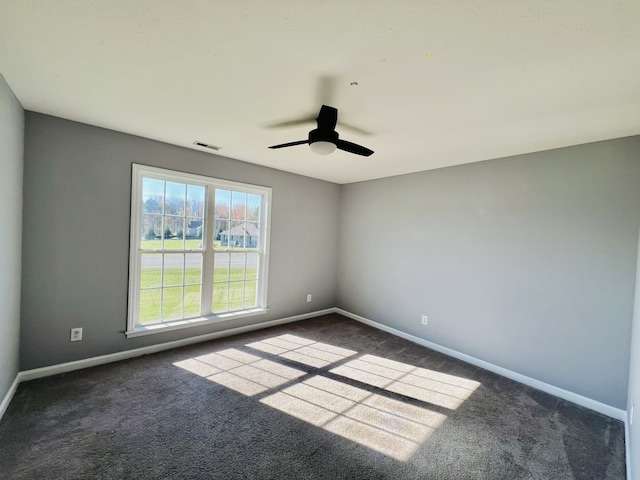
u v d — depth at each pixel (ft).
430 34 4.24
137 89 6.35
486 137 8.29
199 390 8.14
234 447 6.07
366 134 8.29
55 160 8.29
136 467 5.44
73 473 5.24
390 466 5.76
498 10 3.73
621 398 7.77
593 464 6.06
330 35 4.37
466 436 6.76
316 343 12.05
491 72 5.14
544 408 8.07
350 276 15.79
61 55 5.14
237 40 4.58
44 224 8.21
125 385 8.21
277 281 14.05
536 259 9.37
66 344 8.72
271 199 13.52
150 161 9.92
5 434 6.10
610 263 8.04
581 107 6.31
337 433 6.66
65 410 6.98
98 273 9.16
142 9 3.97
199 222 11.57
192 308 11.53
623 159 7.88
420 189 12.74
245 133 8.93
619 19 3.76
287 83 5.85
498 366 10.11
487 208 10.59
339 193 16.42
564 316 8.78
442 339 11.78
